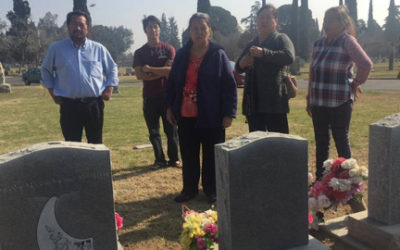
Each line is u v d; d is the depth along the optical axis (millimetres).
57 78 4332
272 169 2746
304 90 20297
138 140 8344
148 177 5402
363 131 8430
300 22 54906
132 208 4254
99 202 2541
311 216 3451
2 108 15320
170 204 4348
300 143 2803
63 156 2424
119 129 9914
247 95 4441
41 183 2400
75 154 2445
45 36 63812
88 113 4355
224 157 2637
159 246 3408
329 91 4188
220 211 2795
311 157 6277
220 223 2812
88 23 4340
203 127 4059
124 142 8164
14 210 2373
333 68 4129
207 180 4309
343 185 3459
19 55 57344
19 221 2393
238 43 45750
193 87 4109
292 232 2891
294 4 49562
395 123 3027
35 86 29547
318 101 4305
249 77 4406
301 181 2854
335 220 3684
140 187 4973
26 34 57125
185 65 4109
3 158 2375
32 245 2441
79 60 4273
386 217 3098
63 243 2498
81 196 2494
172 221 3891
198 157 4414
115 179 5379
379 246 3082
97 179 2512
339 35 4141
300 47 55062
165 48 5379
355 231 3301
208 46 4070
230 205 2660
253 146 2668
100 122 4504
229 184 2635
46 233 2453
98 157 2496
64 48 4258
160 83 5434
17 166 2340
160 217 3996
